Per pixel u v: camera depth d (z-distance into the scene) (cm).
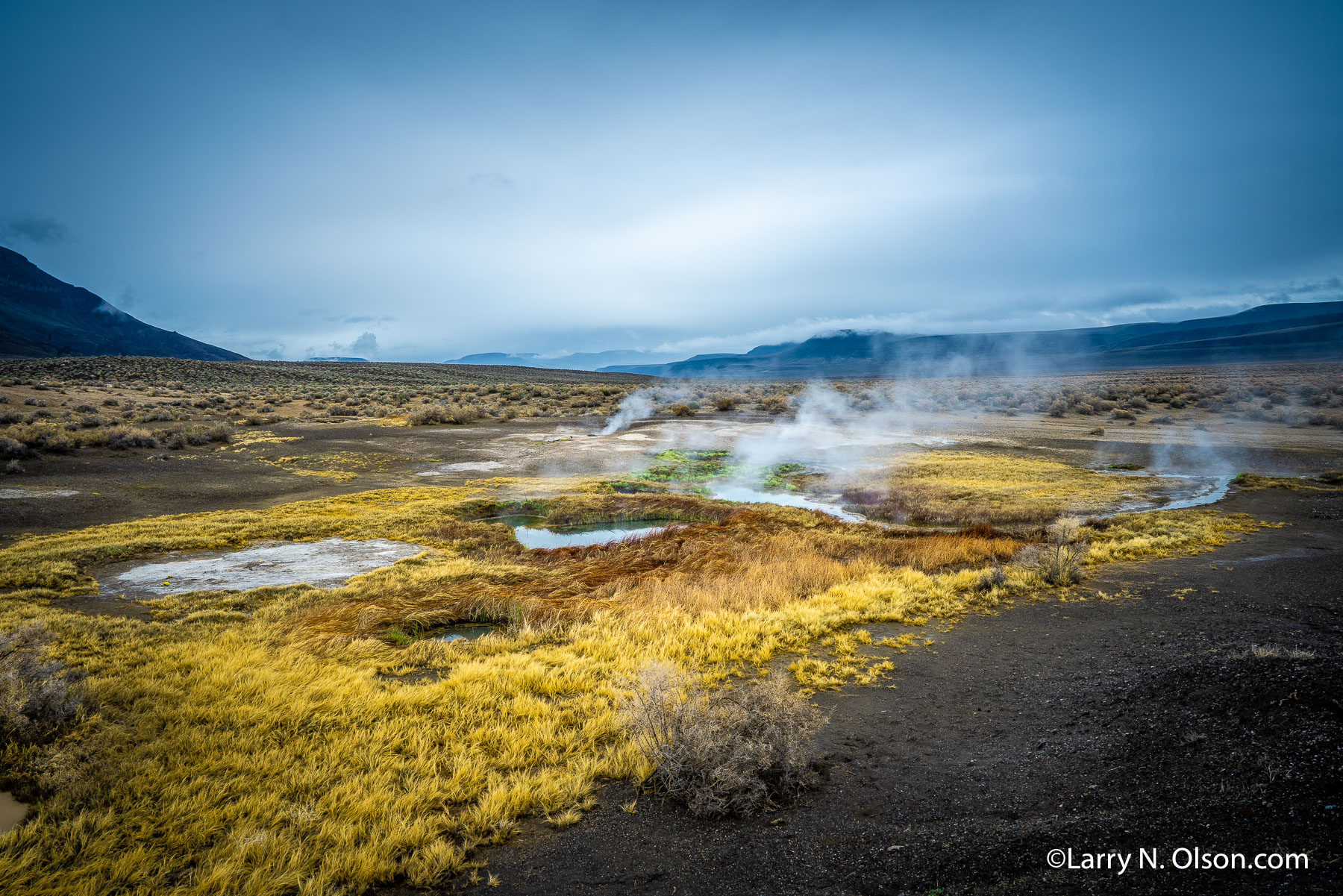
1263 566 1450
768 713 654
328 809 605
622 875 514
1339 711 588
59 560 1495
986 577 1423
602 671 960
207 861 534
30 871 511
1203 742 613
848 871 494
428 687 880
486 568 1602
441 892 504
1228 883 407
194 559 1602
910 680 924
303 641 1066
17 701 689
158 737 727
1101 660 941
